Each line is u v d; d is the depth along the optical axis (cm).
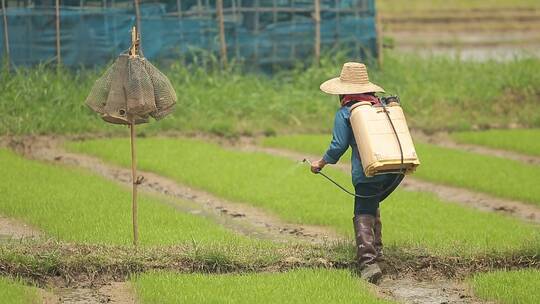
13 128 4862
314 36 5875
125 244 2850
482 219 3447
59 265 2642
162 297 2425
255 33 5766
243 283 2570
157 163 4300
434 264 2812
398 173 2633
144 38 5522
